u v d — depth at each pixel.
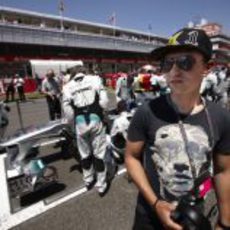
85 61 54.19
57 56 49.66
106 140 4.24
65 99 3.79
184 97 1.36
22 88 18.81
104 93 3.81
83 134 3.79
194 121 1.36
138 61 66.00
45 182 3.68
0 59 40.88
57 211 3.44
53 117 8.20
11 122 10.17
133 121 1.50
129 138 1.53
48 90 8.15
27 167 3.61
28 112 12.84
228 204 1.43
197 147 1.33
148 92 8.15
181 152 1.35
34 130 4.12
